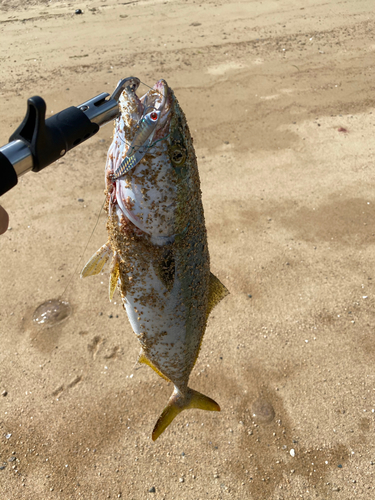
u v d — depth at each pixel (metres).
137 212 0.38
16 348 0.94
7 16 2.21
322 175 1.36
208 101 1.65
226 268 1.10
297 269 1.10
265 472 0.76
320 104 1.64
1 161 0.24
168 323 0.46
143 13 2.22
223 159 1.41
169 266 0.41
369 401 0.85
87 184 1.32
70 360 0.92
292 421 0.83
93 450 0.79
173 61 1.86
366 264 1.11
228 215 1.23
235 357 0.92
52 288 1.05
